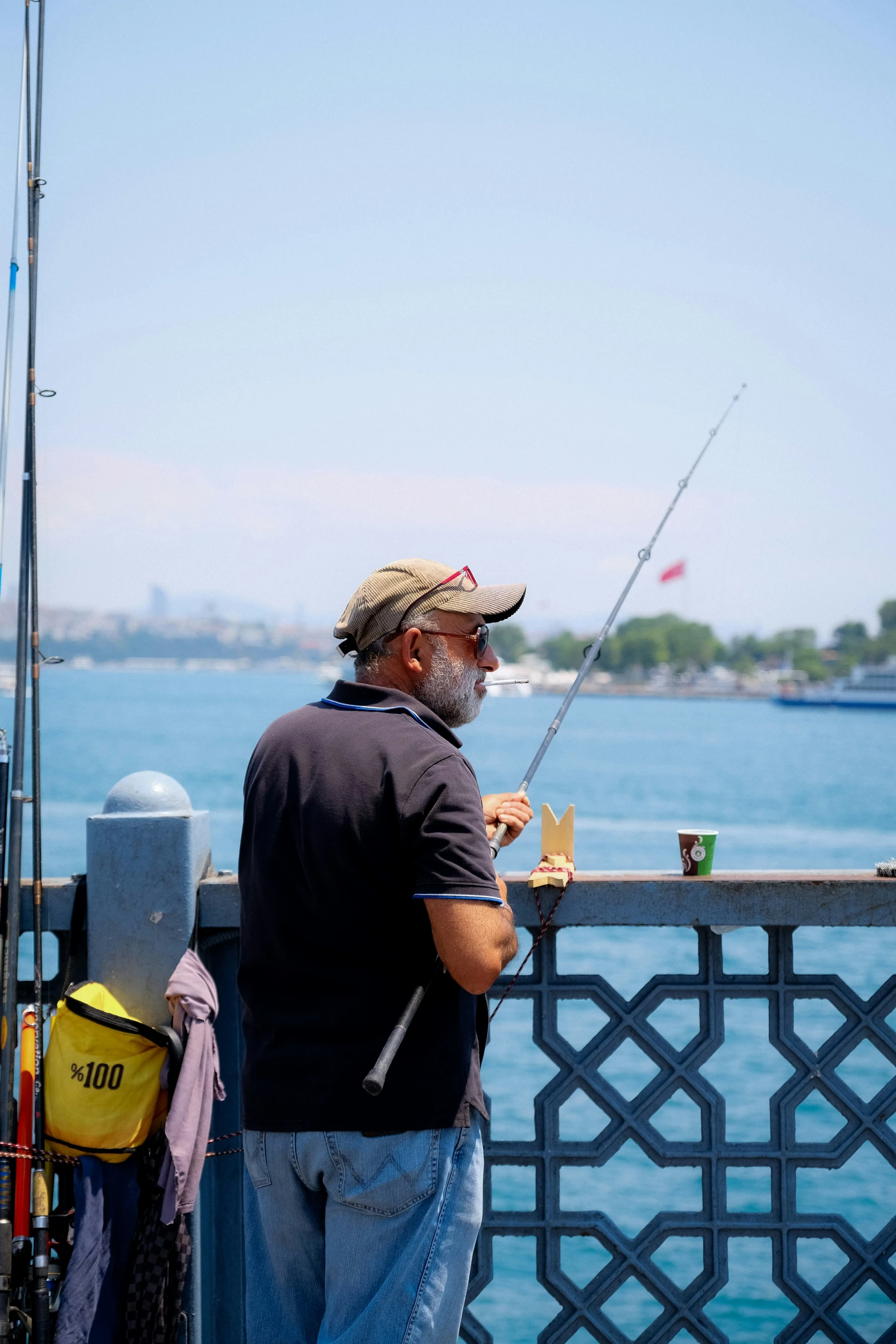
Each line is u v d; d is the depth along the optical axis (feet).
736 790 152.76
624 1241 9.04
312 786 6.97
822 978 9.11
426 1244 6.76
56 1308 8.46
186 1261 8.58
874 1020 9.12
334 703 7.48
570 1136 24.39
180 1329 8.74
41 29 9.19
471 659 7.84
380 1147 6.73
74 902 9.15
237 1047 9.19
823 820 116.88
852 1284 9.02
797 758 225.35
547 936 9.04
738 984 9.12
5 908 8.80
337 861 6.81
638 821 114.21
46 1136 8.49
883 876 9.05
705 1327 9.01
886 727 406.82
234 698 491.31
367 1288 6.79
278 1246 7.18
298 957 6.95
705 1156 9.05
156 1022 8.87
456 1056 6.94
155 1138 8.63
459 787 6.81
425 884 6.61
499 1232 9.09
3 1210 8.27
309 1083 6.84
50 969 10.36
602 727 368.68
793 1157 9.03
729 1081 27.43
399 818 6.74
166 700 467.52
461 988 7.07
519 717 452.76
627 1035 9.11
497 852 7.98
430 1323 6.72
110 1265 8.43
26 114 9.11
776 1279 9.04
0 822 8.74
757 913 8.88
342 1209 6.81
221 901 9.03
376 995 6.81
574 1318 9.02
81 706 396.98
